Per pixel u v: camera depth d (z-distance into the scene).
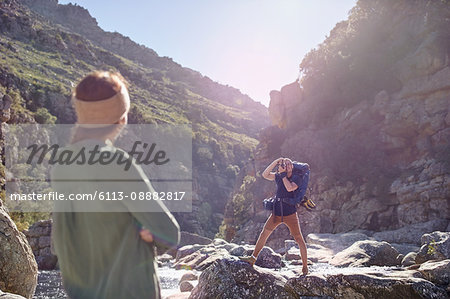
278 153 47.06
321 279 4.60
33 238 21.02
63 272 1.56
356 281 4.43
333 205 35.97
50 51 143.62
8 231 4.99
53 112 96.94
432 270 4.83
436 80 35.03
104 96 1.55
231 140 160.12
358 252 10.26
